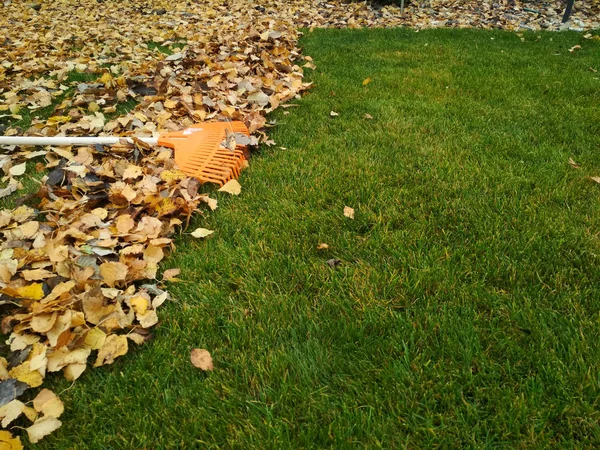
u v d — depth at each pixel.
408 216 2.15
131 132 3.04
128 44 5.34
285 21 6.13
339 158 2.71
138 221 2.21
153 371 1.50
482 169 2.52
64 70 4.35
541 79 3.95
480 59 4.55
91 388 1.46
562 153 2.69
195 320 1.66
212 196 2.39
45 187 2.37
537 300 1.65
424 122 3.16
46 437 1.34
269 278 1.85
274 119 3.32
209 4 7.58
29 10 7.41
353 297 1.73
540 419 1.27
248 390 1.43
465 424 1.28
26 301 1.70
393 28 5.95
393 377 1.42
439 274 1.79
